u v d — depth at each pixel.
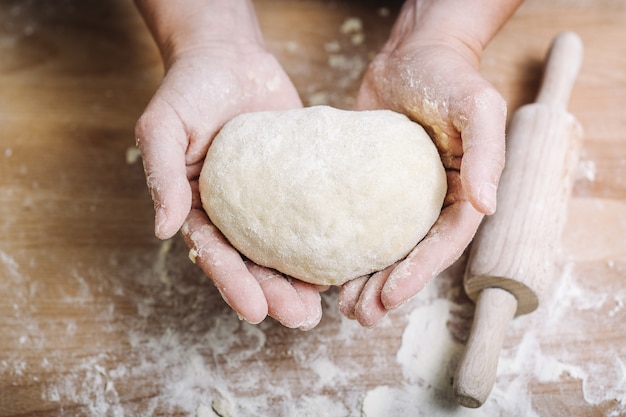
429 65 0.50
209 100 0.52
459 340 0.54
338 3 0.73
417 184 0.46
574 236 0.58
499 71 0.67
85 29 0.72
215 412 0.51
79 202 0.62
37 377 0.53
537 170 0.55
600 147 0.62
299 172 0.46
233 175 0.48
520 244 0.51
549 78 0.61
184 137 0.50
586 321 0.54
